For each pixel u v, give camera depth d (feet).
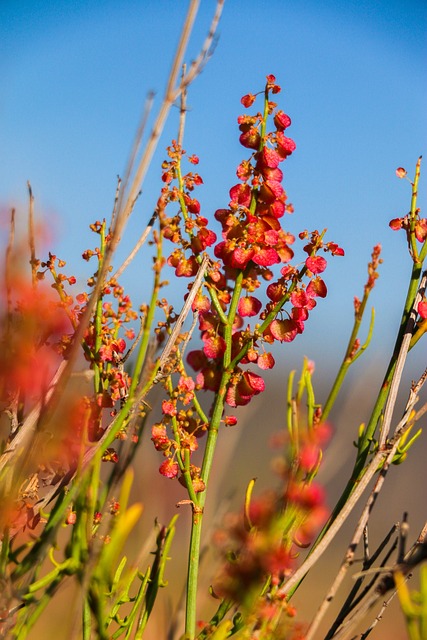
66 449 1.57
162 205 1.63
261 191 1.63
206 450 1.60
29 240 1.53
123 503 1.44
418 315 1.62
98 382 1.59
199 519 1.58
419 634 1.42
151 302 1.50
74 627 1.47
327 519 1.59
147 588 1.57
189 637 1.55
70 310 1.59
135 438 1.58
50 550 1.47
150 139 1.48
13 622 1.49
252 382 1.63
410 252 1.63
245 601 1.48
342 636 1.50
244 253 1.62
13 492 1.50
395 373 1.59
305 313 1.62
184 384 1.59
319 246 1.62
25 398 1.58
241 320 1.66
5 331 1.52
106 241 1.60
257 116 1.63
